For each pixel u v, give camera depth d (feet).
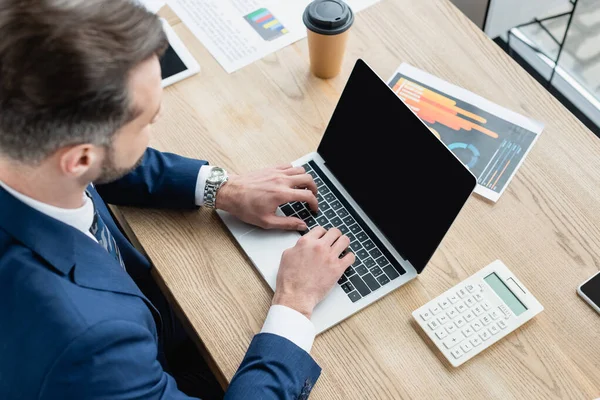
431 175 3.14
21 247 2.52
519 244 3.42
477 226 3.49
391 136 3.31
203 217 3.56
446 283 3.31
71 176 2.40
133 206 3.60
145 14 2.20
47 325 2.40
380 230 3.44
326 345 3.14
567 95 6.84
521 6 6.59
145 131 2.50
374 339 3.15
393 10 4.39
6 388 2.48
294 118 3.94
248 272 3.37
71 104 2.08
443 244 3.43
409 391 3.01
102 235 3.09
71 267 2.58
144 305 2.86
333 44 3.81
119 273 2.79
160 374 2.76
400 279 3.30
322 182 3.66
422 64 4.14
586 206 3.52
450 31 4.28
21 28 1.97
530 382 3.02
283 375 2.90
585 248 3.39
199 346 3.38
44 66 1.99
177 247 3.46
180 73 4.12
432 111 3.92
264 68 4.16
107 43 2.06
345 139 3.57
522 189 3.60
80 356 2.38
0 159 2.33
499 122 3.86
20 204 2.52
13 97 2.03
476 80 4.06
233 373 3.07
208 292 3.31
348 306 3.21
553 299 3.24
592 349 3.10
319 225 3.50
